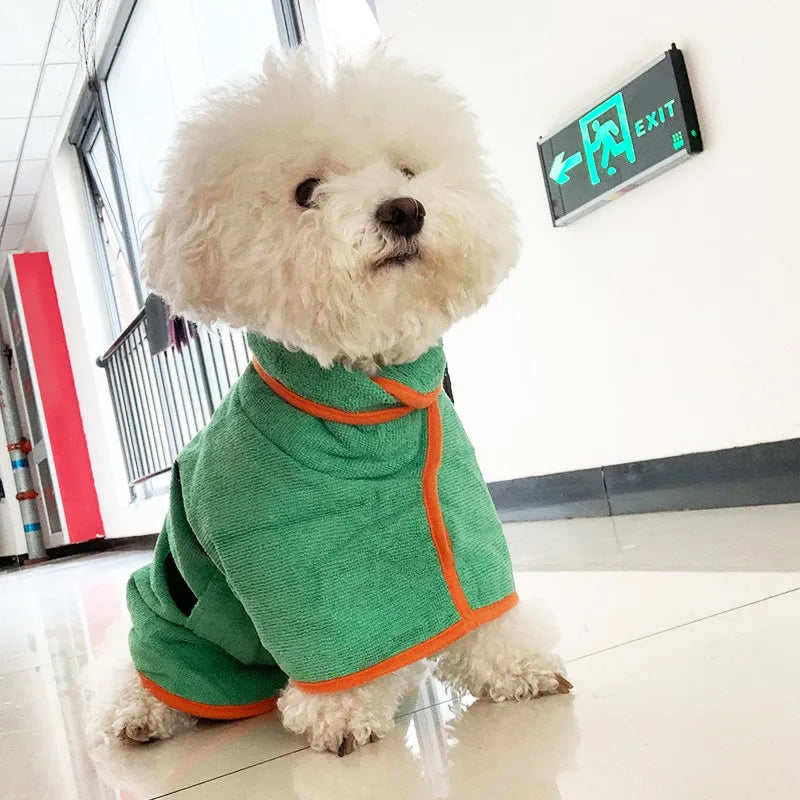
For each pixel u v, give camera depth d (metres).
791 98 1.61
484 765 0.74
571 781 0.66
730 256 1.77
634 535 1.77
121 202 4.66
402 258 0.88
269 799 0.77
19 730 1.23
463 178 0.97
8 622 2.74
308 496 0.89
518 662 0.90
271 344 0.94
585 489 2.23
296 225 0.89
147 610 1.10
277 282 0.88
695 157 1.81
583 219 2.12
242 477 0.90
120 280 5.14
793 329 1.67
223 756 0.94
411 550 0.90
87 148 5.15
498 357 2.49
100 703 1.11
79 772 0.98
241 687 1.08
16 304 5.93
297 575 0.87
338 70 0.99
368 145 0.93
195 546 1.03
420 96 0.98
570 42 2.09
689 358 1.89
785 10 1.60
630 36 1.93
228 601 1.03
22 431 6.85
